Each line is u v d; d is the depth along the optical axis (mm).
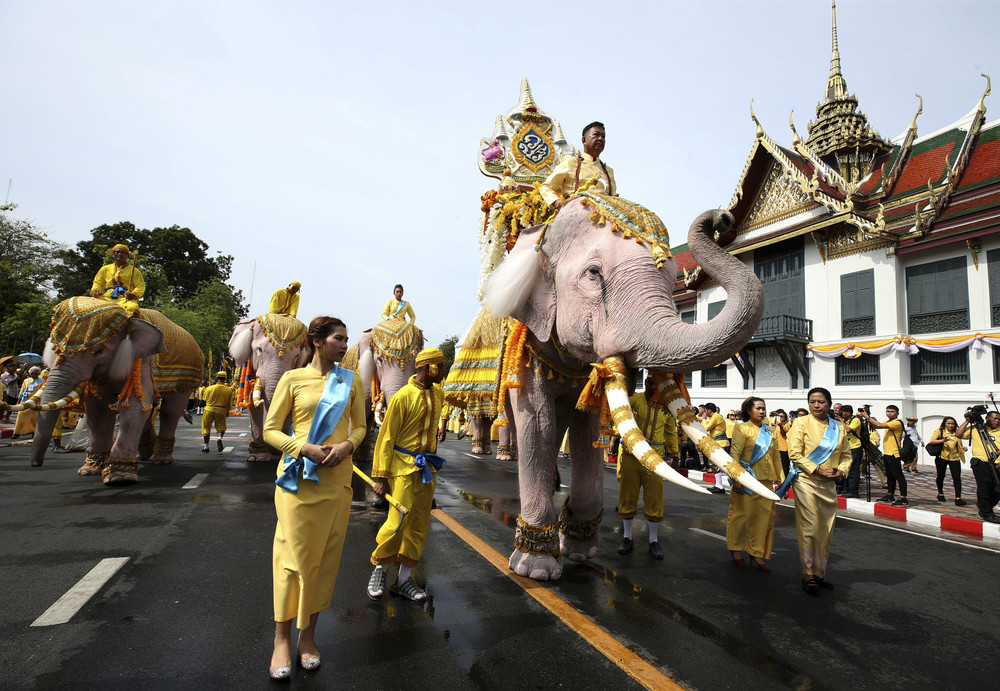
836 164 22203
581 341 3732
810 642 3504
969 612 4160
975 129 17312
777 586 4625
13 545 4832
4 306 30156
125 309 7746
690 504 8547
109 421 8555
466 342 7512
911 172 18969
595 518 5016
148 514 6031
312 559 2801
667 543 5977
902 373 16781
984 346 15250
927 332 16578
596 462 4957
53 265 33312
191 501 6754
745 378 21531
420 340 10266
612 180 4980
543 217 4488
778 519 7699
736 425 5262
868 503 9055
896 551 6145
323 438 2895
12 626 3254
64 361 7238
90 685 2643
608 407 3641
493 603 3869
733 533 5215
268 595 3840
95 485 7703
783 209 20281
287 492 2812
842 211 17812
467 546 5293
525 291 4184
